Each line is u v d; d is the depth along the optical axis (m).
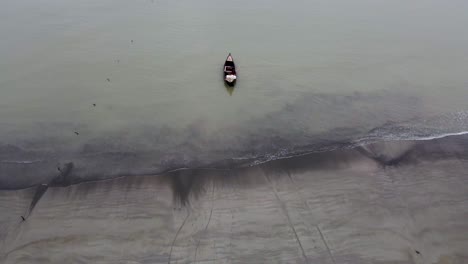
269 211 23.70
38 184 25.02
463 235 22.64
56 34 42.94
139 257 21.19
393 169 26.64
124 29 44.50
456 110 32.34
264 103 32.94
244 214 23.45
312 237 22.42
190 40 42.38
